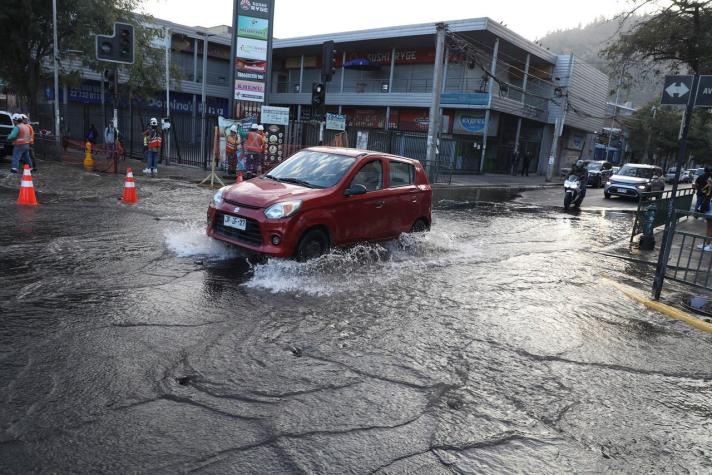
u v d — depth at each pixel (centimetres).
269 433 314
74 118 3316
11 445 282
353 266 729
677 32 1942
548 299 665
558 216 1628
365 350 450
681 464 323
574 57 3956
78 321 455
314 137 2188
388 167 815
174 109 4247
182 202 1192
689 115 840
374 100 3847
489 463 304
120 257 671
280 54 4669
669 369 475
